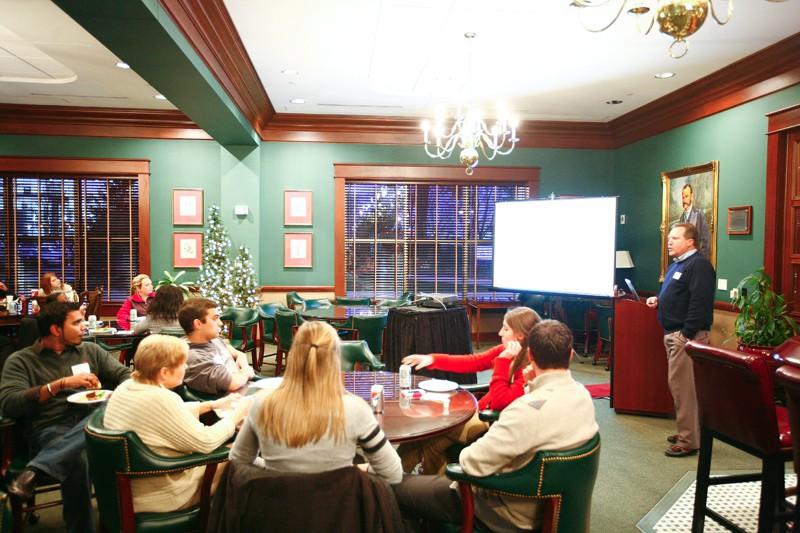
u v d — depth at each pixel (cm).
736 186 554
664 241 672
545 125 775
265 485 148
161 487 195
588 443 172
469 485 179
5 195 734
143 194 748
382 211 792
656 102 657
